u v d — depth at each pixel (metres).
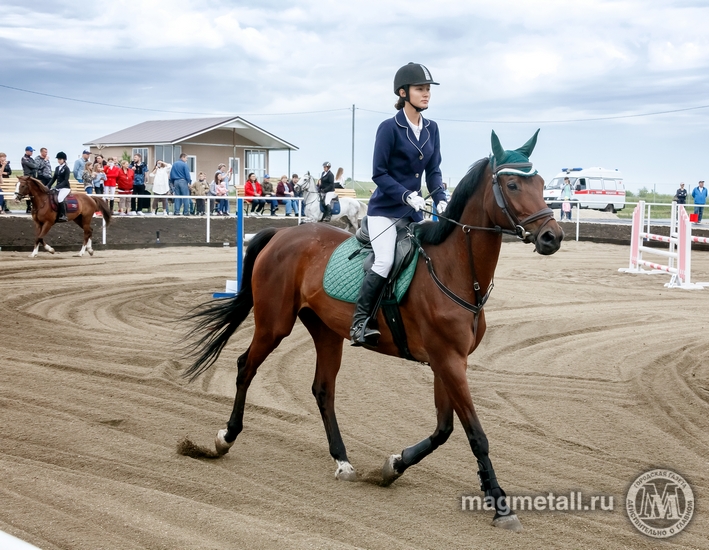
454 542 3.92
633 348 8.89
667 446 5.58
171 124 38.44
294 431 5.86
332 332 5.32
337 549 3.66
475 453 4.33
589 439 5.74
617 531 4.08
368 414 6.32
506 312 11.21
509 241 25.80
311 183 23.64
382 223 4.90
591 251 22.66
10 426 5.54
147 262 16.89
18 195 17.05
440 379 4.62
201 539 3.73
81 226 18.28
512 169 4.30
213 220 22.06
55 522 3.83
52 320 9.89
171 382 7.05
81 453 5.11
